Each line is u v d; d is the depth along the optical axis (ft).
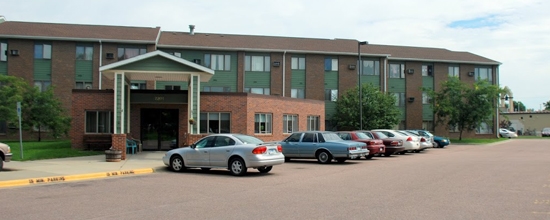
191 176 51.44
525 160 75.92
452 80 162.20
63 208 31.30
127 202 33.76
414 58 165.68
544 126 285.23
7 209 30.91
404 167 62.75
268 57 147.64
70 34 131.75
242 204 32.86
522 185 43.04
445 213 29.37
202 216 28.53
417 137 96.02
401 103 166.50
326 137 70.49
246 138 54.65
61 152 77.36
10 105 101.60
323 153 69.15
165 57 76.48
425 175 52.08
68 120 117.50
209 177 50.39
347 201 34.09
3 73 127.65
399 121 152.15
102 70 74.59
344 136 79.97
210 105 89.92
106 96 87.40
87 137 86.38
